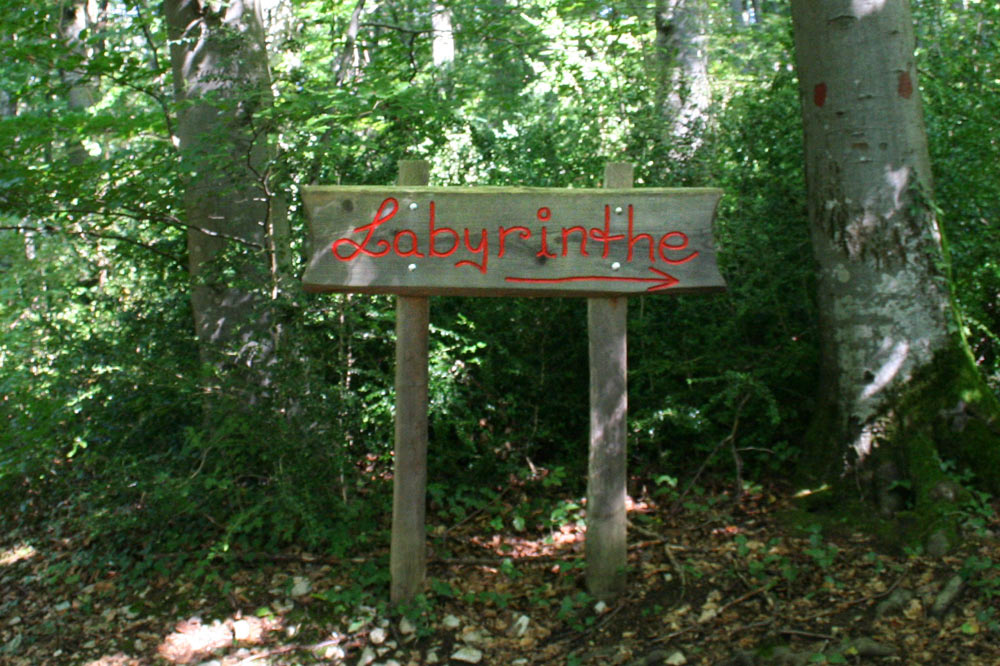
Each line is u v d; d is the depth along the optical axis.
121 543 5.12
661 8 7.79
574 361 5.70
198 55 5.71
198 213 5.80
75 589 4.95
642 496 5.38
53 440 5.57
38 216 5.72
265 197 5.72
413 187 4.07
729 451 5.45
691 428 5.29
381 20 8.55
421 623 4.30
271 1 8.77
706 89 8.13
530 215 4.07
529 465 5.61
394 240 4.08
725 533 4.83
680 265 4.06
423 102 5.50
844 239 4.86
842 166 4.83
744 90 6.71
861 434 4.82
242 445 5.06
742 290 5.27
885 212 4.76
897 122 4.74
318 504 4.85
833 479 4.90
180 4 5.74
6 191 5.45
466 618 4.38
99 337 6.10
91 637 4.49
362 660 4.13
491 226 4.07
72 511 5.71
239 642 4.35
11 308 8.08
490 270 4.08
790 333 5.54
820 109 4.88
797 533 4.68
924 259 4.77
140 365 5.32
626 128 6.14
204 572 4.87
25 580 5.12
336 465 4.91
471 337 5.63
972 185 5.39
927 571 4.18
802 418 5.41
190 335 6.20
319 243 4.09
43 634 4.56
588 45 7.05
